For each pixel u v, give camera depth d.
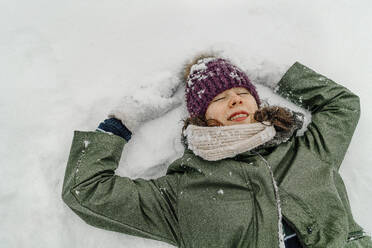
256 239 1.34
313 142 1.50
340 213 1.36
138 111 1.58
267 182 1.38
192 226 1.39
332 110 1.54
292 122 1.47
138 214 1.40
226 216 1.36
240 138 1.39
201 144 1.41
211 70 1.51
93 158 1.43
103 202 1.38
